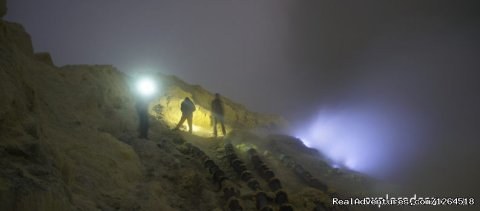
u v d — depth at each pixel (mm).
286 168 9969
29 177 2688
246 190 6996
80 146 4992
